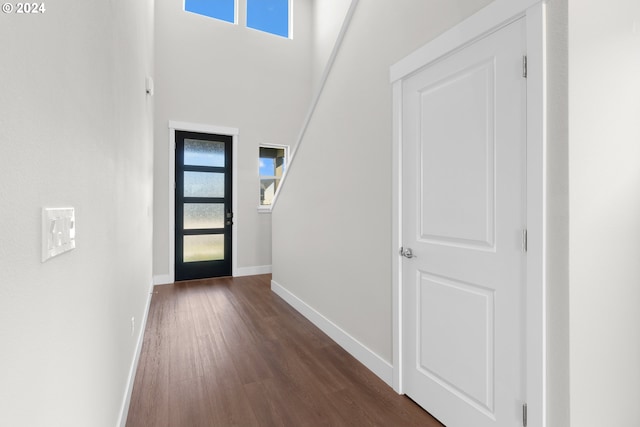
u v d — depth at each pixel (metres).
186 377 2.11
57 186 0.76
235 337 2.75
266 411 1.78
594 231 1.20
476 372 1.50
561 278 1.17
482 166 1.47
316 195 3.03
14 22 0.56
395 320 1.98
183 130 4.73
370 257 2.24
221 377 2.11
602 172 1.22
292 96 5.56
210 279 4.86
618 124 1.26
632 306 1.31
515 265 1.33
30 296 0.62
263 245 5.29
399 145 1.95
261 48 5.34
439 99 1.69
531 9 1.24
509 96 1.35
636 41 1.31
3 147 0.53
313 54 5.75
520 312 1.31
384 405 1.84
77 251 0.91
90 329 1.04
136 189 2.32
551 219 1.20
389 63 2.05
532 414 1.25
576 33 1.15
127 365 1.83
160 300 3.78
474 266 1.51
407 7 1.90
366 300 2.28
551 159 1.19
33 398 0.63
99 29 1.16
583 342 1.18
